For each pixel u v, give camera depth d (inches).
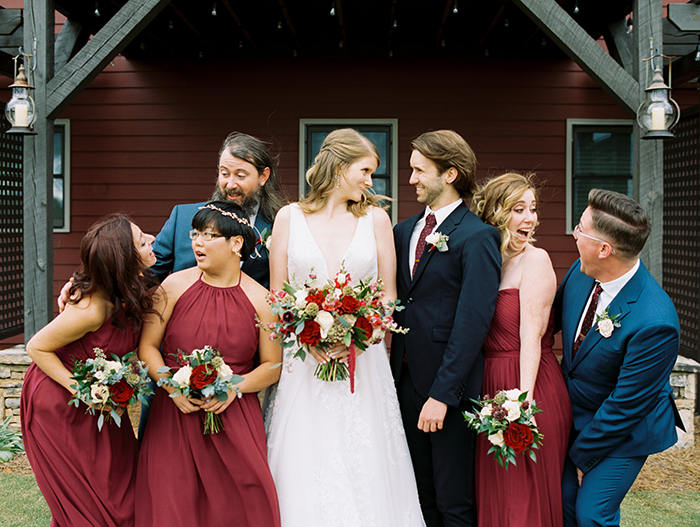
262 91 259.4
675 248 240.2
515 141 259.0
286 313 77.8
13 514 125.5
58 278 261.6
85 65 174.7
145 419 93.7
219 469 80.4
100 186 261.7
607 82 160.9
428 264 90.7
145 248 82.0
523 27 232.8
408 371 95.3
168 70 259.9
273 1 213.6
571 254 260.4
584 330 86.0
